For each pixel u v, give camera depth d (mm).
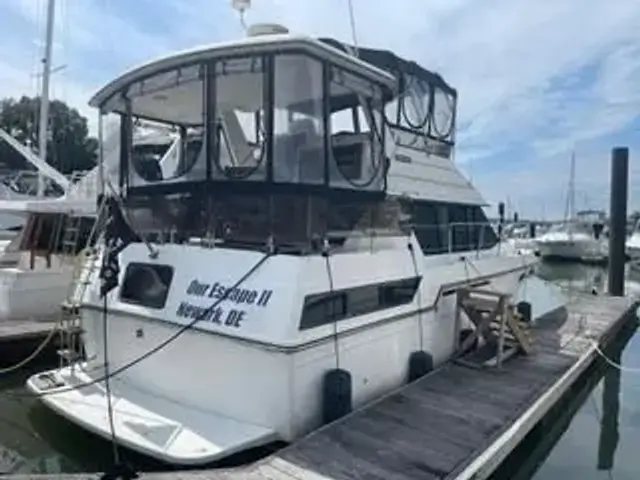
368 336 6391
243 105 6562
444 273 8273
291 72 5910
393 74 8672
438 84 9852
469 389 6930
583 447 7230
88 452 5969
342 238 6484
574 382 8438
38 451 6129
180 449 4918
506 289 10969
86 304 7004
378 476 4613
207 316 5684
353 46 8117
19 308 10094
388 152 8023
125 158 7062
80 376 6641
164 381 6035
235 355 5469
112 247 6633
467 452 5121
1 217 16828
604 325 11641
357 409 6031
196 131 6973
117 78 6758
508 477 6168
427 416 5953
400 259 7109
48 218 11195
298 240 5887
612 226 17250
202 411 5691
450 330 8414
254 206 5996
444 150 10195
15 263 11352
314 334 5543
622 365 10867
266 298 5418
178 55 6184
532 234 26500
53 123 35062
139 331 6289
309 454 4938
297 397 5336
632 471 6531
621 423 8047
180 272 6113
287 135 5906
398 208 7449
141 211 6879
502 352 8289
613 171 17250
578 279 25859
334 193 6242
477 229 10484
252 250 5766
